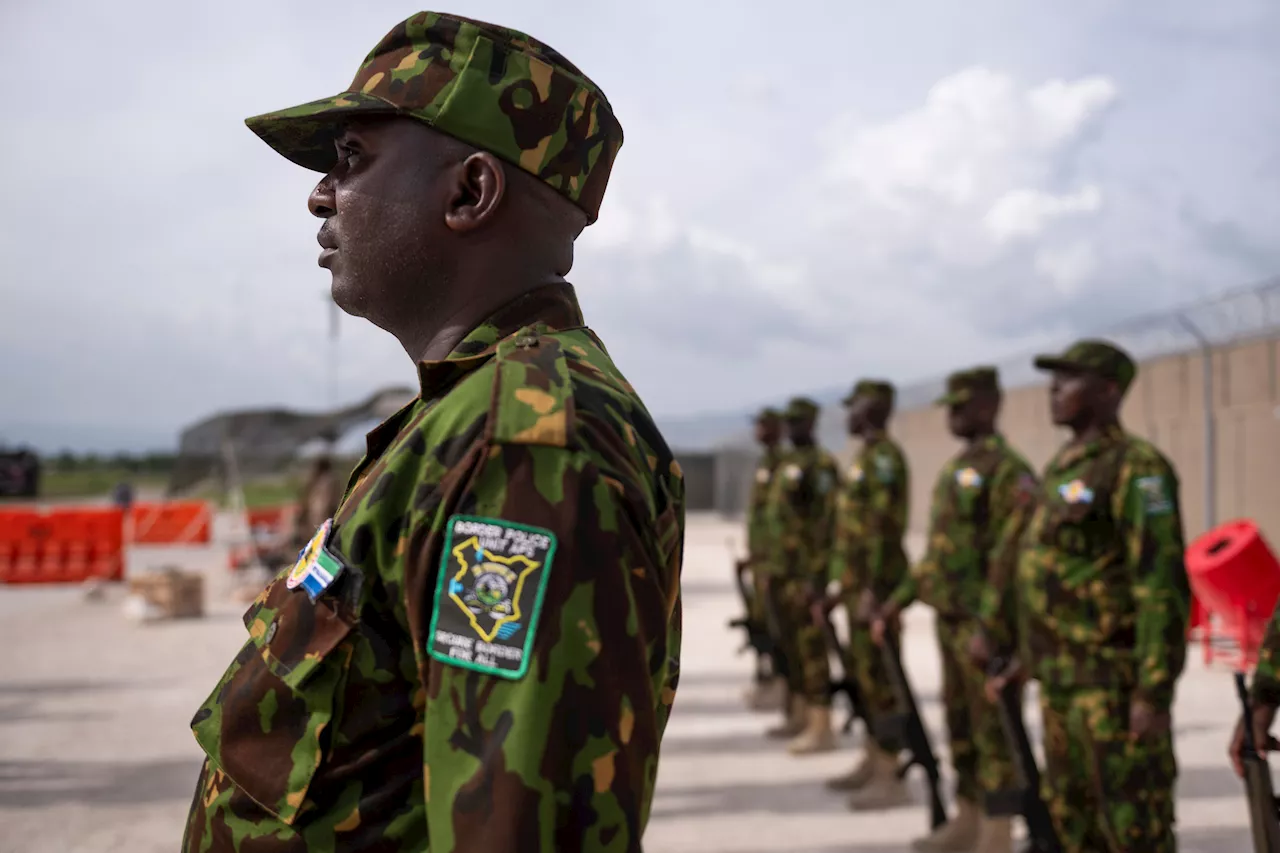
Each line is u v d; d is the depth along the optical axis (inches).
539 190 43.7
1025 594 136.3
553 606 33.7
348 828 37.7
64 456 4539.9
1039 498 138.3
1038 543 135.2
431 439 38.7
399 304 44.1
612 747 33.4
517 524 34.6
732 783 220.1
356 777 38.0
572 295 45.2
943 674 180.1
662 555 39.5
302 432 579.5
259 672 39.9
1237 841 172.4
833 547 238.4
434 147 42.8
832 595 222.7
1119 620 127.8
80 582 613.9
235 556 592.7
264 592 43.2
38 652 380.8
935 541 180.4
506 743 32.7
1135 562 124.5
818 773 228.4
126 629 438.0
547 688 33.1
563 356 39.6
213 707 41.2
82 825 192.7
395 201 42.9
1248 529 282.0
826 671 244.4
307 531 433.7
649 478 39.3
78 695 307.3
